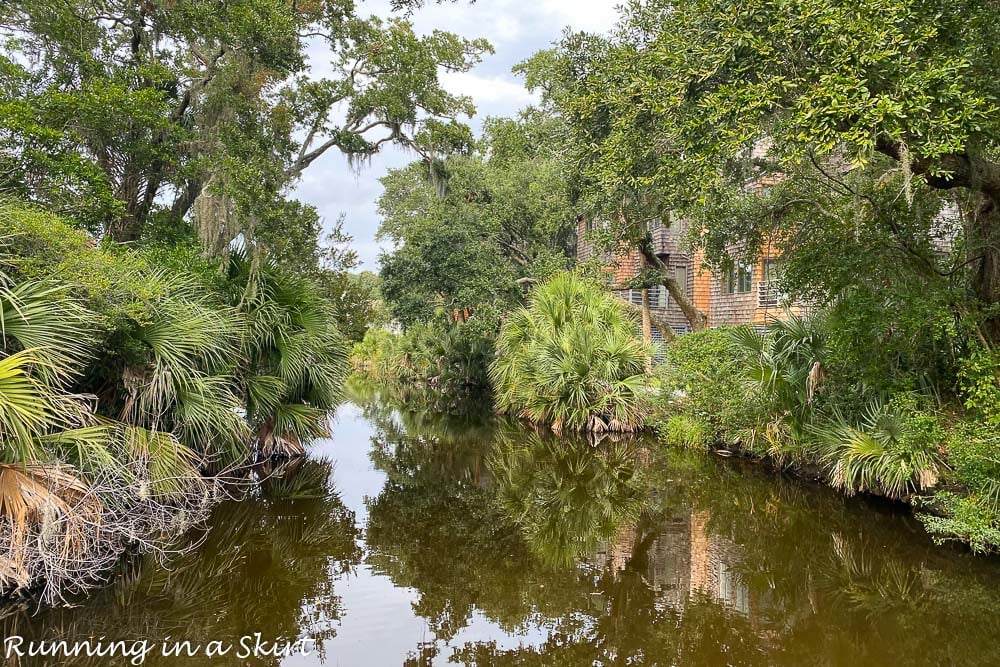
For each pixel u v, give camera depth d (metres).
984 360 6.45
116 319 6.62
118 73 10.34
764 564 6.80
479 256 20.19
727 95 5.89
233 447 8.66
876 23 5.38
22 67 9.59
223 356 8.92
